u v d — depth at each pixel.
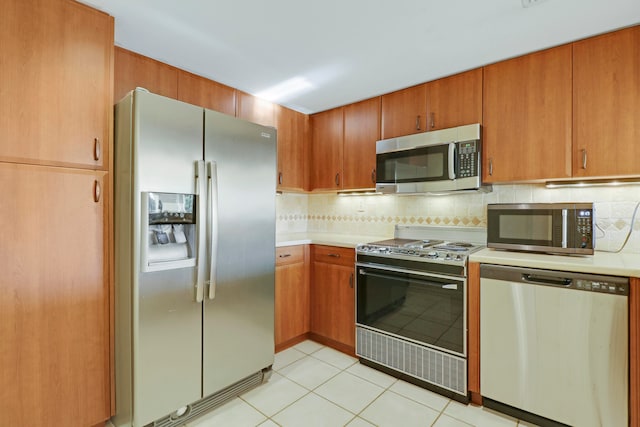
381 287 2.32
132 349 1.54
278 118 2.90
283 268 2.63
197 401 1.79
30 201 1.41
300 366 2.40
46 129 1.44
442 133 2.27
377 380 2.21
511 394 1.76
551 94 1.92
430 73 2.29
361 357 2.43
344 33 1.80
